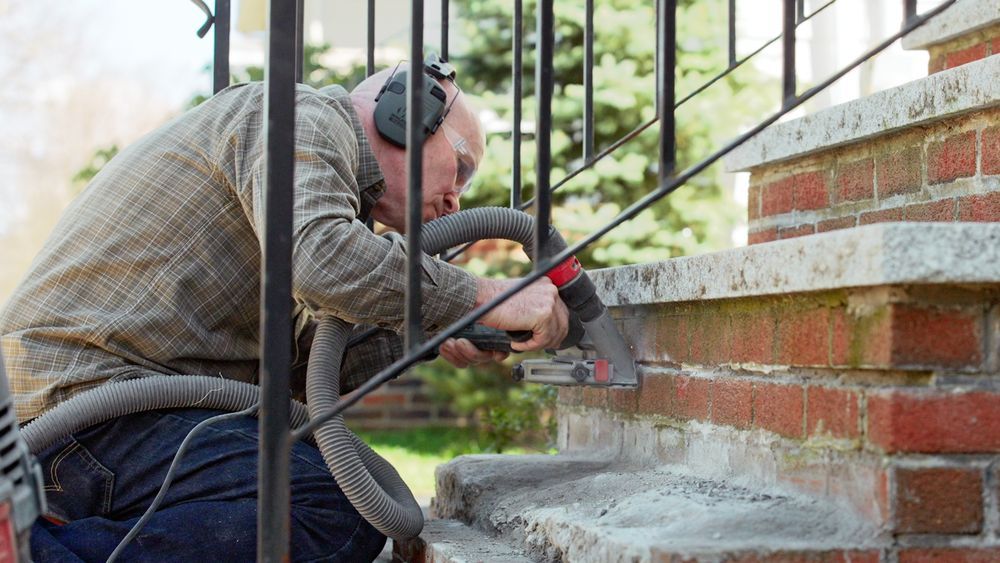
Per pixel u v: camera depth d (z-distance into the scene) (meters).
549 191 1.53
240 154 1.98
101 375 1.93
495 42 6.07
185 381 1.93
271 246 1.49
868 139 2.34
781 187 2.67
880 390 1.44
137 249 1.98
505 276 6.05
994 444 1.43
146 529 1.85
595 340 2.11
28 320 1.97
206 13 2.63
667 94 1.54
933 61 2.58
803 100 1.58
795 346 1.62
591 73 2.28
